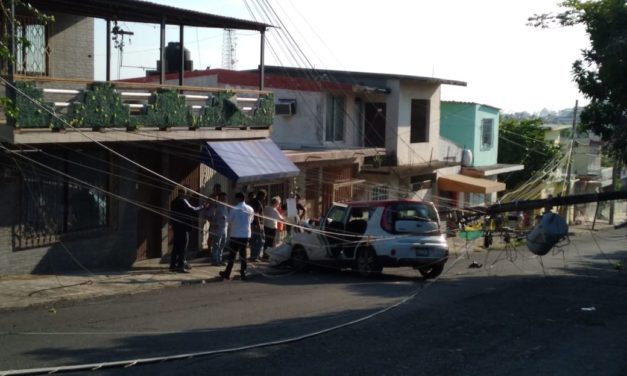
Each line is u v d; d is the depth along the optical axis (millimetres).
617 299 14562
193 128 17484
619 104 16078
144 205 18141
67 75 17734
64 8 15969
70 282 14539
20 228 14766
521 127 44125
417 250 17344
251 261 19531
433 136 32594
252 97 20375
